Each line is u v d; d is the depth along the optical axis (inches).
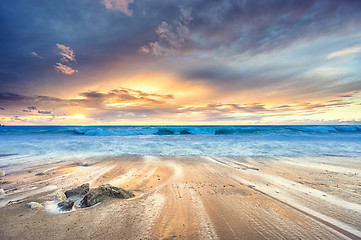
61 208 139.6
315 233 107.0
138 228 112.1
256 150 453.7
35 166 288.8
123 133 1139.9
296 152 424.8
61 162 318.0
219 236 103.7
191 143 597.6
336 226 115.0
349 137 817.5
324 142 621.9
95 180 217.8
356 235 104.8
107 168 277.4
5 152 419.8
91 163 311.6
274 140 700.7
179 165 298.4
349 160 337.4
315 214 131.2
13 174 242.4
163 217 127.0
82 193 168.9
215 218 125.7
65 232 106.4
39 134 1084.5
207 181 213.9
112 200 155.1
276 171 261.0
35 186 194.2
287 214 131.5
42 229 109.4
